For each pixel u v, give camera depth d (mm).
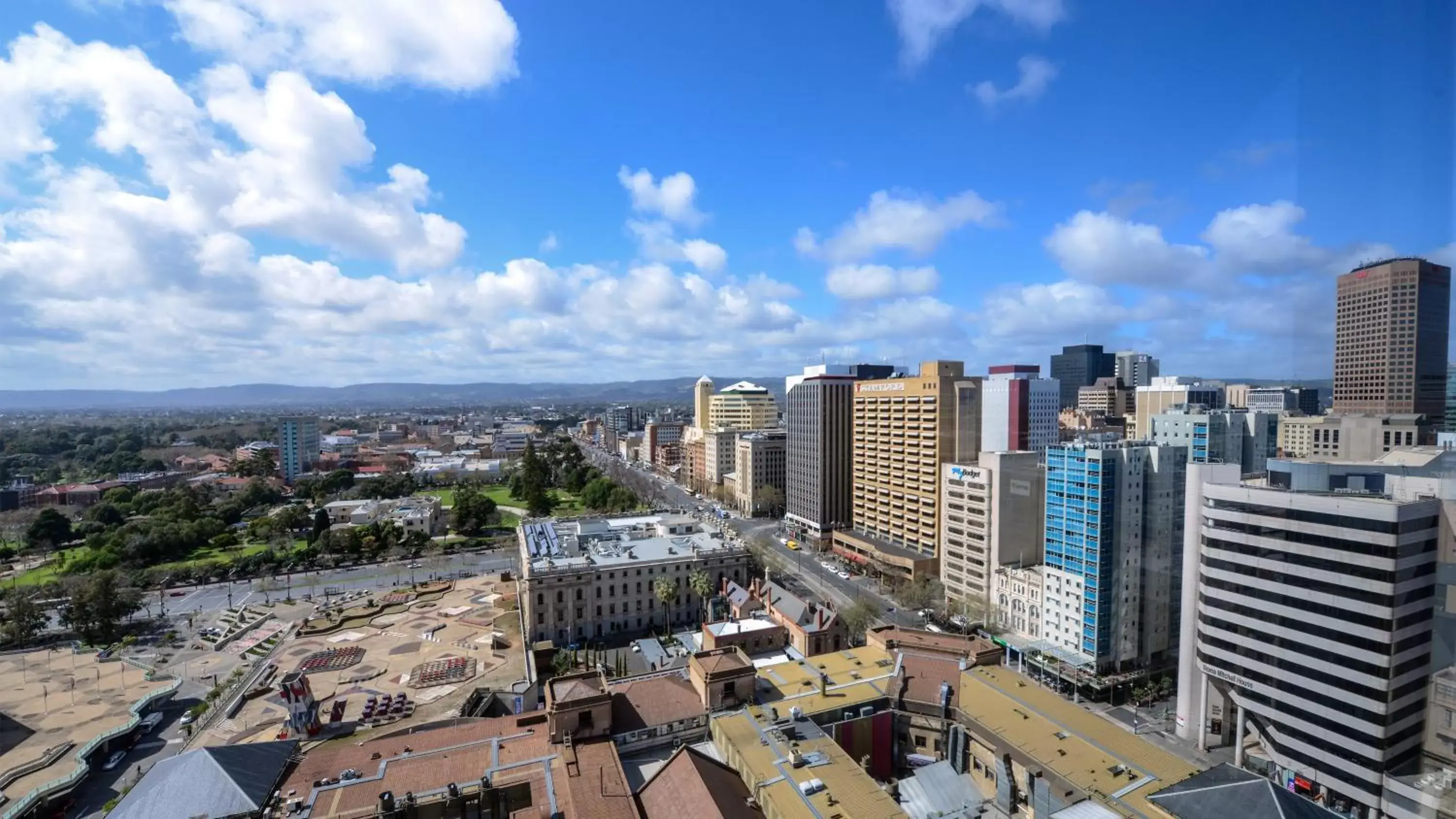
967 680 95312
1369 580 74875
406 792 71500
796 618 128625
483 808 70938
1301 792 84500
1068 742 79750
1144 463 123812
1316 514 81062
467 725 85562
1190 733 104188
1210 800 66188
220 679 133000
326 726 107562
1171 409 148250
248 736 108500
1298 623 84000
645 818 66750
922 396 184750
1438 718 47281
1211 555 95875
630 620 153875
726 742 80312
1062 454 127500
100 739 104188
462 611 167875
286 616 168750
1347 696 78188
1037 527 149625
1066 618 127188
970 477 153750
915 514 189500
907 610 162625
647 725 83062
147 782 74188
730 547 168000
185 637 155625
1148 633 126125
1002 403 179000
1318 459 81812
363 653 142000
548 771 73812
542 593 146125
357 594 184125
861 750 89938
